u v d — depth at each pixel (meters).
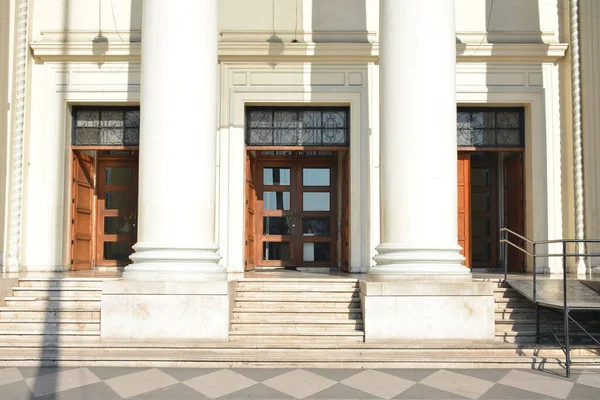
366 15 12.02
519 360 6.61
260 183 13.82
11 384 5.75
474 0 12.06
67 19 11.98
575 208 11.38
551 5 12.07
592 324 7.71
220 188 11.66
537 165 11.83
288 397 5.38
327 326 7.54
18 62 11.52
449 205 7.63
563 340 7.32
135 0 12.03
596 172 11.19
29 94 11.78
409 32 7.70
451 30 7.84
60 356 6.61
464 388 5.69
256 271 12.37
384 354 6.82
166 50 7.60
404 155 7.61
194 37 7.66
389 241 7.73
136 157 13.45
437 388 5.69
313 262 13.73
